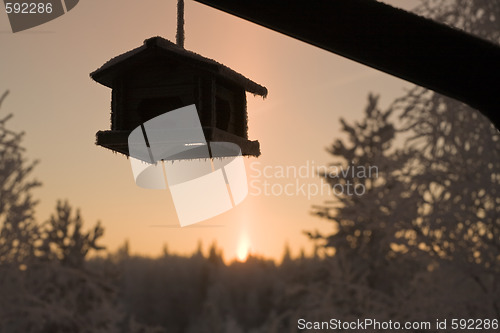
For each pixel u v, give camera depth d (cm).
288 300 1041
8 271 1042
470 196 605
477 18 643
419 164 654
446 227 618
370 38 124
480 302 609
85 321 1275
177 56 249
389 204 683
